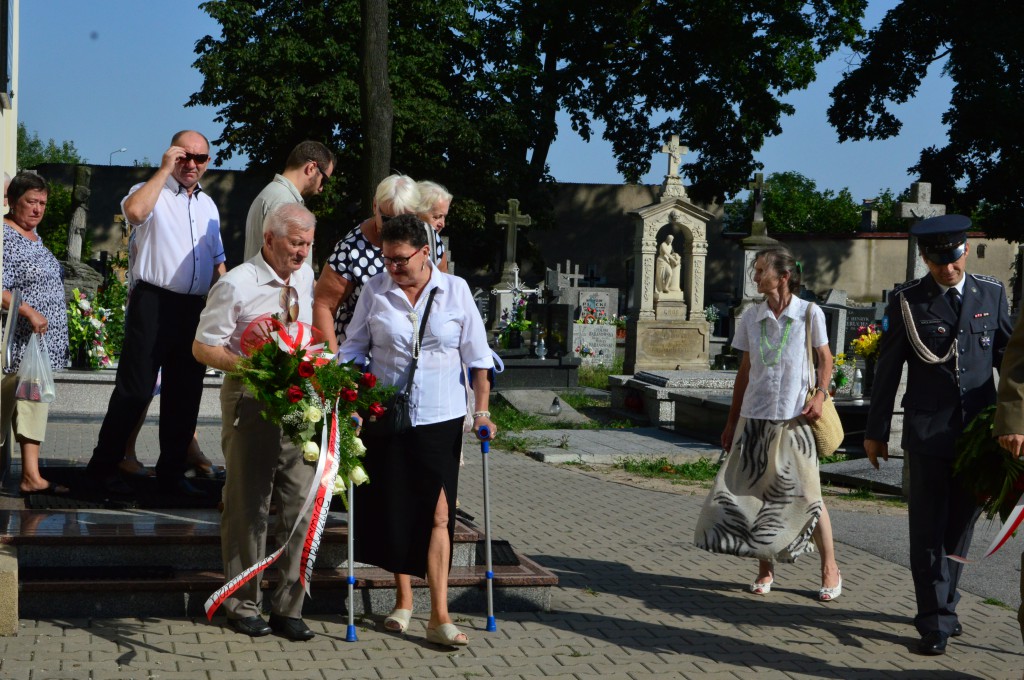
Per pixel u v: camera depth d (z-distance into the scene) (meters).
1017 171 30.47
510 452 12.30
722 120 37.94
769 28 36.19
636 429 14.75
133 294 5.89
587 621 5.54
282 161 35.56
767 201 52.59
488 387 5.20
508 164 36.09
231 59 33.56
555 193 39.91
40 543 5.19
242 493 4.89
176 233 5.86
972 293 5.43
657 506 9.08
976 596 6.42
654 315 18.45
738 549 5.95
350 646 4.91
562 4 36.44
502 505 8.83
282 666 4.58
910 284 5.56
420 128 34.31
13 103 6.85
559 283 29.33
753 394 6.07
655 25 36.66
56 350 6.46
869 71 32.00
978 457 4.86
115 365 13.17
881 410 5.56
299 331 4.73
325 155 5.82
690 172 39.75
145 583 5.10
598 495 9.50
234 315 4.86
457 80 37.75
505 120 35.16
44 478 6.42
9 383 5.98
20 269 6.27
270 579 5.29
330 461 4.62
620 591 6.20
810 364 6.01
